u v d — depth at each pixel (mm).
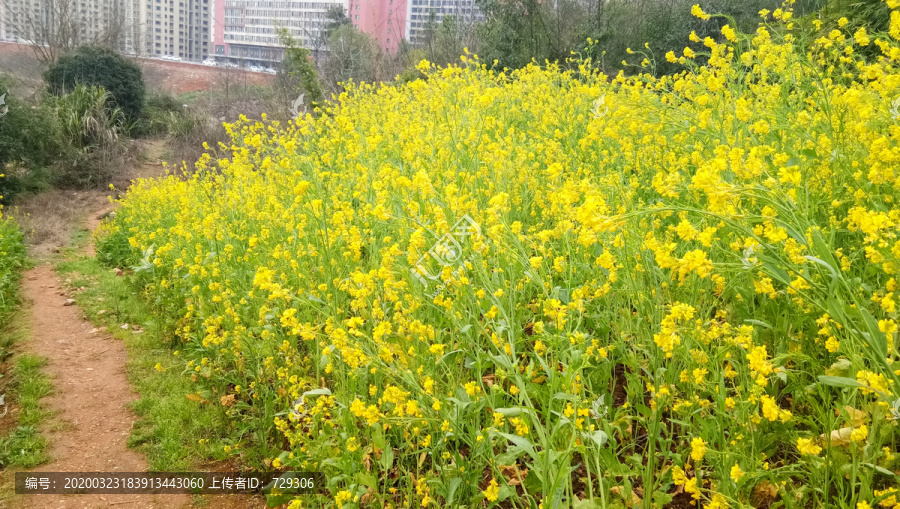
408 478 2695
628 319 2820
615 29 18016
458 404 2420
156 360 5555
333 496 2771
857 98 2686
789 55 3965
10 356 6090
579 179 4262
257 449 3744
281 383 3668
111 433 4383
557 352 2330
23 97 31578
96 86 28062
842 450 1970
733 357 2430
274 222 4891
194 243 5852
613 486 2426
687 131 3832
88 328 6855
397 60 26750
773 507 2088
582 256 3199
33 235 13359
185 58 70750
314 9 48531
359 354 2482
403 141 5379
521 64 18641
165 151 25984
